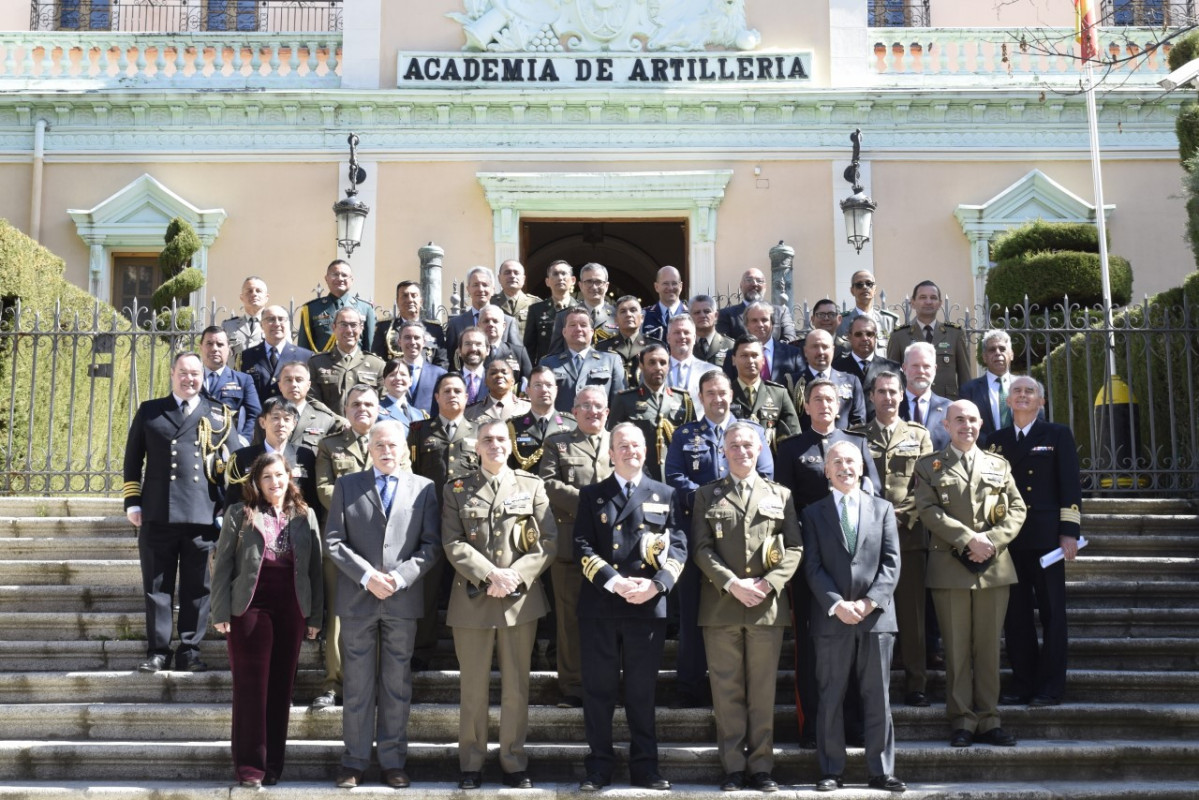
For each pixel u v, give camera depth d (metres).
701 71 17.28
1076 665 8.91
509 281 11.13
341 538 7.64
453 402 8.60
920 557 8.27
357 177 16.30
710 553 7.59
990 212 17.03
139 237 17.20
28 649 8.78
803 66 17.33
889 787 7.26
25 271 11.78
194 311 14.48
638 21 17.39
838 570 7.51
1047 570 8.36
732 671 7.46
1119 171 17.25
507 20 17.36
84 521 10.35
